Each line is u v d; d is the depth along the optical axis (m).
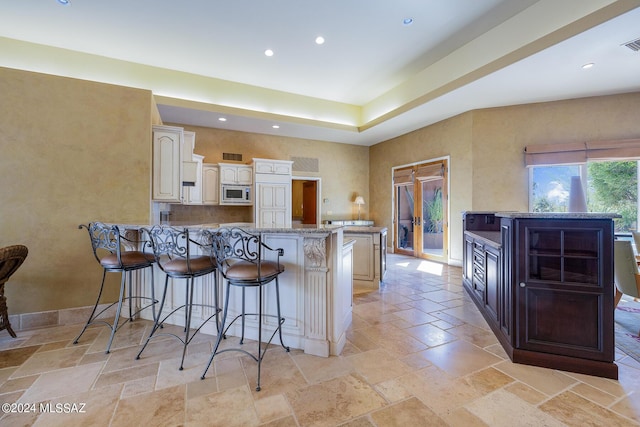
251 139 6.62
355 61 4.63
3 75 2.63
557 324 1.94
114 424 1.44
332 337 2.12
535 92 4.33
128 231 2.80
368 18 3.54
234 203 5.95
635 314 2.96
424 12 3.44
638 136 4.24
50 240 2.75
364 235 4.05
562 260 1.93
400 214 7.14
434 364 2.00
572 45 3.08
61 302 2.78
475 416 1.49
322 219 7.48
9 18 3.52
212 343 2.31
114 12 3.40
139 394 1.67
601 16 2.72
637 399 1.61
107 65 4.49
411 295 3.67
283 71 5.00
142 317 2.87
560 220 1.92
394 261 6.12
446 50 4.32
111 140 2.95
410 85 5.28
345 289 2.53
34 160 2.71
